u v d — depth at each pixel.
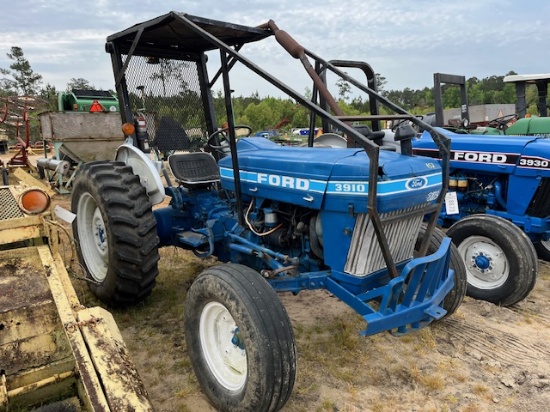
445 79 5.51
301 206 2.68
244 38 3.48
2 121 7.86
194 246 3.40
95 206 3.53
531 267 3.53
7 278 2.27
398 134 2.61
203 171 3.88
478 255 3.84
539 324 3.41
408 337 3.11
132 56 3.58
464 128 5.84
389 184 2.23
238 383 2.29
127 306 3.50
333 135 4.42
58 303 2.02
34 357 2.11
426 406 2.42
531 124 5.68
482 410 2.39
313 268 2.73
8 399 1.79
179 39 3.55
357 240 2.38
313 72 2.66
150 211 3.20
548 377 2.68
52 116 7.73
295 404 2.42
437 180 2.56
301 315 3.44
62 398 1.94
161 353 2.94
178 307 3.54
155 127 3.86
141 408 1.56
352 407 2.40
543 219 4.16
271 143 3.36
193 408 2.43
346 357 2.86
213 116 4.15
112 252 3.08
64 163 7.68
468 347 3.02
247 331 2.08
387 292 2.27
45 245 2.50
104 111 8.14
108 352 1.77
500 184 4.44
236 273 2.28
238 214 2.97
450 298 3.09
